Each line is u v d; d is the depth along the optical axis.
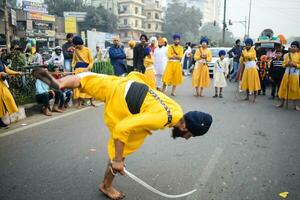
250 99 10.79
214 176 4.36
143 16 71.38
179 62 10.95
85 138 5.84
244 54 10.27
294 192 3.96
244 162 4.88
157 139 5.87
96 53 16.59
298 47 8.96
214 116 7.92
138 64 10.48
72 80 3.10
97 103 9.18
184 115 3.00
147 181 4.16
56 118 7.28
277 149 5.52
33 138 5.79
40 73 2.90
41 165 4.58
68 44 9.17
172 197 3.39
